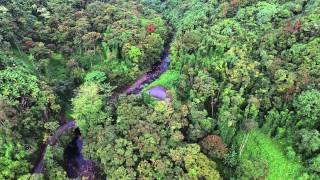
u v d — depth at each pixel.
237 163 90.81
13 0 149.12
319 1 120.38
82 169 104.25
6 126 94.88
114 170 86.88
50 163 95.25
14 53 128.38
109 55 142.50
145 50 144.50
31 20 146.75
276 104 96.88
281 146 95.25
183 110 97.69
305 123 90.88
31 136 103.75
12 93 104.81
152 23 161.88
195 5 173.62
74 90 123.31
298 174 88.25
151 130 92.62
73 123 118.38
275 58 107.75
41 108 108.50
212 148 90.31
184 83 114.31
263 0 141.50
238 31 128.25
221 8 148.12
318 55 99.00
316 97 88.44
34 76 114.75
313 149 86.62
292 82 96.19
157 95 126.12
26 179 86.00
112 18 162.25
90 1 177.62
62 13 156.75
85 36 140.38
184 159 85.06
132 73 138.12
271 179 88.25
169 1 197.25
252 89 103.31
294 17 123.62
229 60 114.81
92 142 98.38
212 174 82.25
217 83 108.62
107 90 119.12
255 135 99.00
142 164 85.44
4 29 128.88
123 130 95.19
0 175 86.06
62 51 142.00
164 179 83.38
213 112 105.88
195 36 136.25
